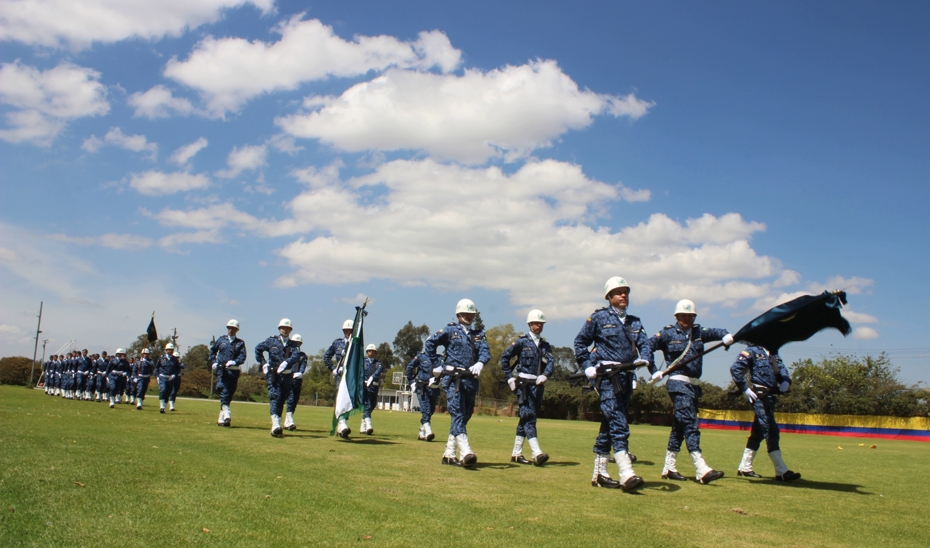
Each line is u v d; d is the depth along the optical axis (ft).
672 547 15.03
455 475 25.76
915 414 145.89
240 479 20.45
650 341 29.50
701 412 162.50
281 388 41.16
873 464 42.98
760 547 15.53
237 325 50.06
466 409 30.35
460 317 32.19
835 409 155.22
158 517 14.87
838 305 26.53
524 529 16.12
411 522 16.12
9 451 23.53
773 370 30.78
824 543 16.31
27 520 13.98
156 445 29.66
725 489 25.50
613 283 26.35
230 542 13.30
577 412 181.16
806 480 30.66
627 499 21.72
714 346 27.61
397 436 51.72
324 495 18.85
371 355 53.62
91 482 18.25
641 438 67.82
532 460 34.01
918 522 19.81
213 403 122.72
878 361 157.28
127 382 95.61
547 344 34.94
